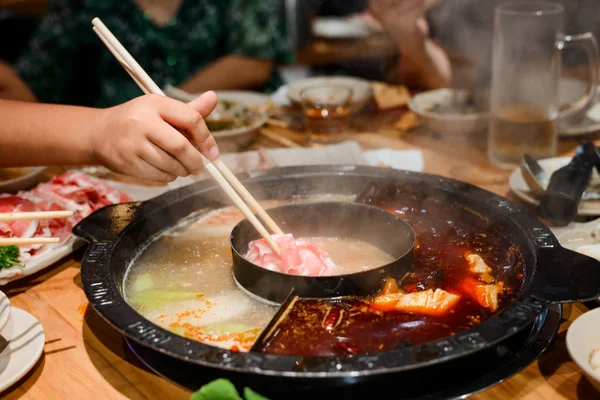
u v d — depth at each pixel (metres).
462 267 0.76
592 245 0.77
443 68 1.36
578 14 1.39
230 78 1.58
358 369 0.57
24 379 0.68
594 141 1.08
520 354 0.66
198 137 0.75
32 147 0.85
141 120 0.75
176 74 1.55
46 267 0.82
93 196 0.90
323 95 1.11
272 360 0.59
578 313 0.73
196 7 1.57
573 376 0.66
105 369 0.68
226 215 0.88
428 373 0.63
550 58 0.96
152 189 0.97
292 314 0.69
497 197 0.82
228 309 0.72
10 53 1.82
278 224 0.83
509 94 0.99
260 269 0.72
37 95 1.57
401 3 1.31
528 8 1.03
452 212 0.84
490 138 1.03
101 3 1.52
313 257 0.75
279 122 1.21
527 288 0.66
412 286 0.73
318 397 0.62
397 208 0.87
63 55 1.55
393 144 1.11
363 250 0.82
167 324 0.70
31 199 0.87
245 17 1.58
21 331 0.71
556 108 0.99
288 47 1.66
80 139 0.82
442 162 1.04
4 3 1.88
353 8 2.10
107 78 1.53
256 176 0.90
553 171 0.93
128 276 0.77
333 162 1.01
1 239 0.69
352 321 0.68
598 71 1.10
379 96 1.26
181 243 0.82
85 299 0.78
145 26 1.53
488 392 0.65
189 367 0.65
